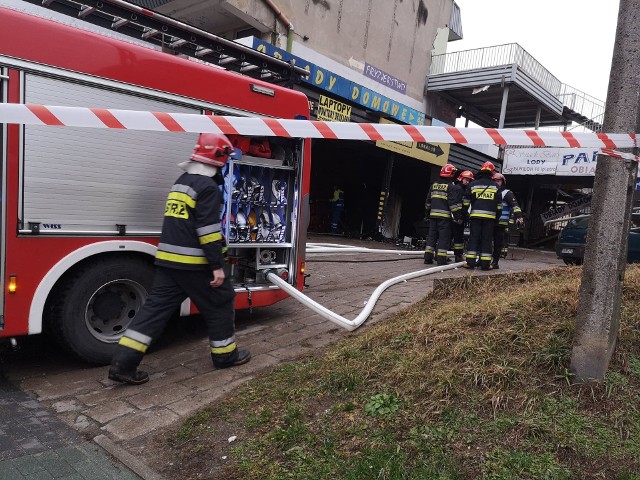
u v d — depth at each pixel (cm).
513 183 2114
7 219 339
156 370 393
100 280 391
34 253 352
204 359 418
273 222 499
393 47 1620
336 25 1398
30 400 335
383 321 497
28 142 344
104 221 386
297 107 518
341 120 1259
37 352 427
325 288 691
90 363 396
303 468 244
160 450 274
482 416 266
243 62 550
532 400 272
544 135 295
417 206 1930
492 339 330
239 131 298
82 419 309
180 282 358
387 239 1611
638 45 267
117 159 389
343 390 313
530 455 235
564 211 2034
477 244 857
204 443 277
